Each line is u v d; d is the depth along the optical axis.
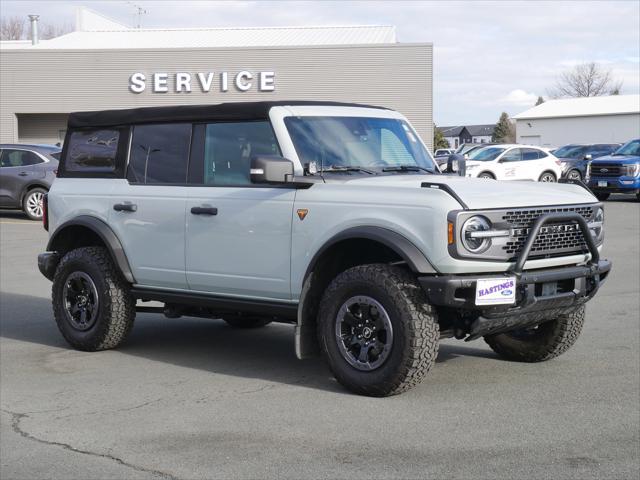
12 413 5.70
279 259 6.27
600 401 5.71
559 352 6.73
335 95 40.31
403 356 5.60
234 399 5.92
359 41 45.62
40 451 4.94
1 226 18.80
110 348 7.56
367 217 5.78
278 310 6.36
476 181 6.16
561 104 78.62
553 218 5.70
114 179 7.43
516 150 30.47
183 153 6.98
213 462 4.69
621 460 4.60
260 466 4.61
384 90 40.03
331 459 4.69
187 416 5.54
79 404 5.89
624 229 18.00
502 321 5.78
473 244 5.51
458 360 6.98
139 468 4.63
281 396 5.96
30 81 40.88
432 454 4.73
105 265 7.35
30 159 20.08
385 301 5.64
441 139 90.62
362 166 6.51
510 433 5.06
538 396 5.84
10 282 11.70
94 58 40.72
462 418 5.37
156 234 7.02
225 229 6.57
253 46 40.31
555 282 5.91
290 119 6.46
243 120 6.63
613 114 72.75
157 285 7.15
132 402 5.91
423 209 5.55
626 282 11.02
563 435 5.02
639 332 7.93
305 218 6.09
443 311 5.98
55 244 7.90
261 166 5.94
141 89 40.75
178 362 7.11
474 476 4.40
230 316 7.15
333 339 5.93
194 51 40.62
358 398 5.86
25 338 8.19
